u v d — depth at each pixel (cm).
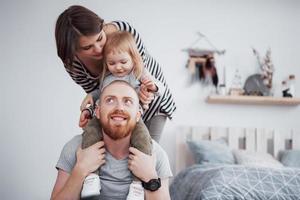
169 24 351
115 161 129
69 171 132
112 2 347
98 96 156
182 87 345
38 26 338
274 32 355
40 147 327
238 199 196
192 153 319
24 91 331
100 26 139
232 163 297
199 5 354
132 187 125
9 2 337
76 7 139
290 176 208
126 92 127
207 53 349
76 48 138
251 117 347
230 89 344
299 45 353
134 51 146
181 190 256
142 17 349
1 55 332
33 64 334
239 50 352
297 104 348
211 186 203
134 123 128
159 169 133
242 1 356
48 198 323
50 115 331
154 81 153
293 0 357
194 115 343
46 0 340
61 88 334
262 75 349
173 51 348
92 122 135
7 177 322
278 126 347
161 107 172
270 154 336
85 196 121
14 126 327
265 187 202
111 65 144
